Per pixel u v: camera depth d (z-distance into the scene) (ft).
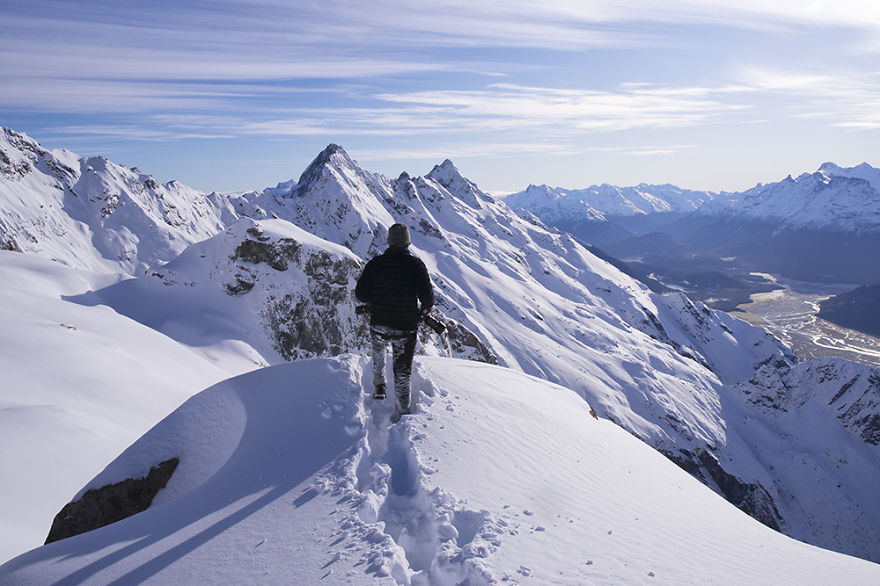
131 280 132.26
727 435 442.09
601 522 15.49
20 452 42.27
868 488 413.80
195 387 84.89
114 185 531.91
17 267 118.93
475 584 10.68
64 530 17.38
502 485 15.67
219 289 128.57
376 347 19.29
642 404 445.78
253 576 11.03
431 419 18.79
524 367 459.73
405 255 18.63
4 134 483.92
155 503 17.63
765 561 17.39
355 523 12.55
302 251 136.05
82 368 68.74
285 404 18.93
